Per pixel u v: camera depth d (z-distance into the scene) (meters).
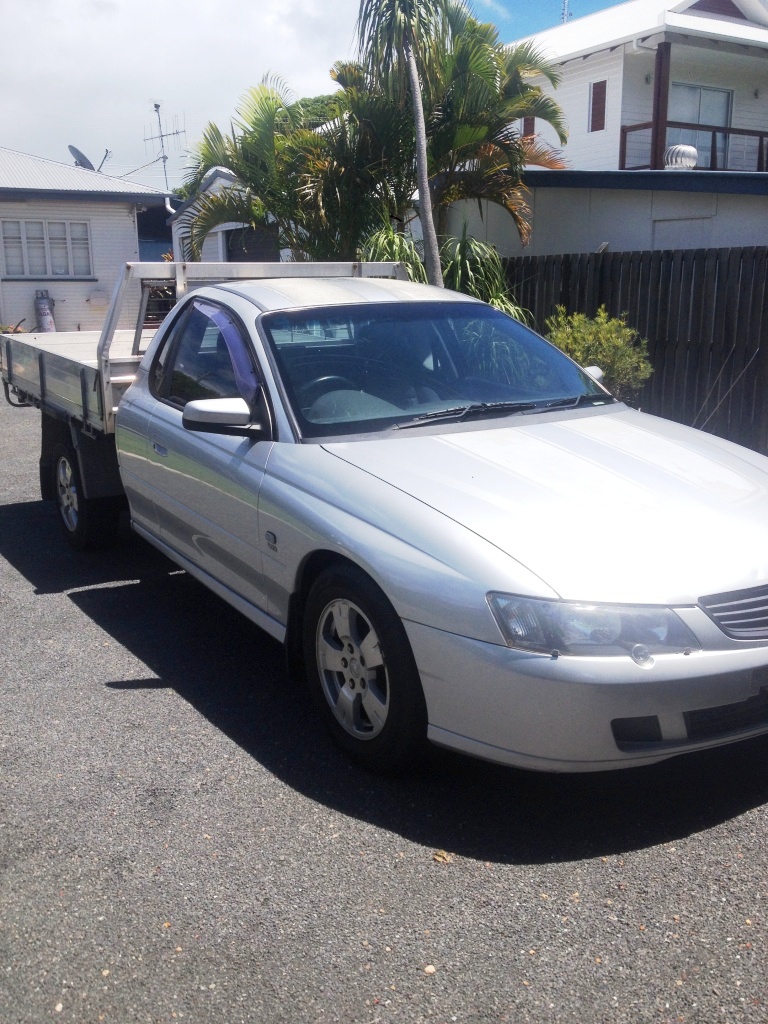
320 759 3.73
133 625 5.18
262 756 3.75
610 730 3.02
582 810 3.35
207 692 4.34
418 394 4.39
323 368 4.36
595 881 2.96
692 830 3.22
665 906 2.83
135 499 5.48
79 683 4.43
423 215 9.62
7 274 23.84
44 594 5.69
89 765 3.68
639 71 20.98
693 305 9.45
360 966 2.60
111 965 2.61
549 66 11.92
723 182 10.43
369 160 11.45
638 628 3.00
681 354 9.63
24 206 23.67
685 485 3.67
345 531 3.51
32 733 3.94
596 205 12.27
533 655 3.01
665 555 3.19
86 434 5.95
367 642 3.51
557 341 8.88
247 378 4.42
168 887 2.94
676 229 11.43
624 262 10.13
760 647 3.12
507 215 13.50
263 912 2.82
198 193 12.83
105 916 2.81
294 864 3.05
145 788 3.51
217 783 3.55
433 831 3.23
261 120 12.30
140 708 4.17
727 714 3.18
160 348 5.35
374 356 4.51
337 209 11.59
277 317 4.57
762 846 3.12
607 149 21.47
